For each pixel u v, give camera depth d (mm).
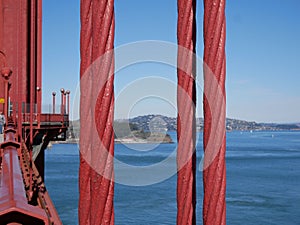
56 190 43781
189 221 1979
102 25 1734
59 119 26000
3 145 4949
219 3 1812
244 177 58531
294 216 34562
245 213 35531
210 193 1809
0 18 26359
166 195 41188
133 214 33688
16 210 1301
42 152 26141
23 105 24594
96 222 1729
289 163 81250
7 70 14406
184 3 1948
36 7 28594
